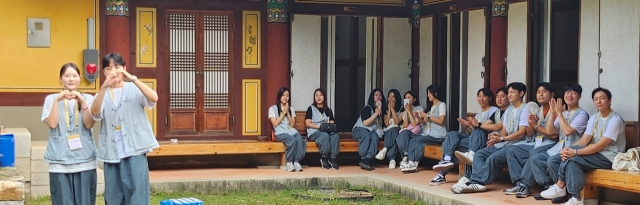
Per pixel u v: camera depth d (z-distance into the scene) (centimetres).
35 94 1075
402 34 1219
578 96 839
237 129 1180
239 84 1179
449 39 1145
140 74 1135
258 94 1185
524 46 1004
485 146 944
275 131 1135
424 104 1193
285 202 900
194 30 1160
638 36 839
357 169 1117
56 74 1081
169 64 1151
